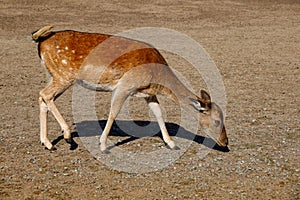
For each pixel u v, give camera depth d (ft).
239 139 30.27
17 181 24.17
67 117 34.12
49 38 26.86
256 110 36.50
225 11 98.32
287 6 106.52
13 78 45.73
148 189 23.56
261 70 51.01
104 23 80.89
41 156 27.17
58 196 22.74
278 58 57.57
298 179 24.73
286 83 45.50
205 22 85.87
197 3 106.52
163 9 97.66
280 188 23.75
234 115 35.19
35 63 52.75
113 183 24.16
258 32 77.36
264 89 43.14
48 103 27.12
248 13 96.89
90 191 23.27
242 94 41.34
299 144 29.50
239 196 22.89
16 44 63.62
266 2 111.24
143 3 103.24
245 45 65.92
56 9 92.32
